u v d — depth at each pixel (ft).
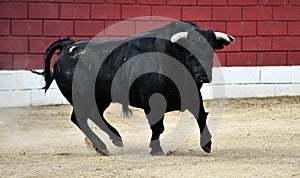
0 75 57.72
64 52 37.99
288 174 31.12
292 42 62.34
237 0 61.62
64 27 59.06
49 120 51.57
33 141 42.65
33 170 32.99
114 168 33.09
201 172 31.63
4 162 35.29
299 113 53.83
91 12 59.41
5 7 58.13
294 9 62.13
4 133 46.09
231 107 57.00
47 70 38.68
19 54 58.34
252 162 33.96
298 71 62.28
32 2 58.54
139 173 31.71
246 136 43.32
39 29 58.65
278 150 37.96
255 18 61.82
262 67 61.77
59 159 35.88
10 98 57.98
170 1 60.49
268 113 53.88
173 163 33.91
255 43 61.93
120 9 59.77
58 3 58.95
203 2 61.11
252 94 61.72
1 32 58.08
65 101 59.00
